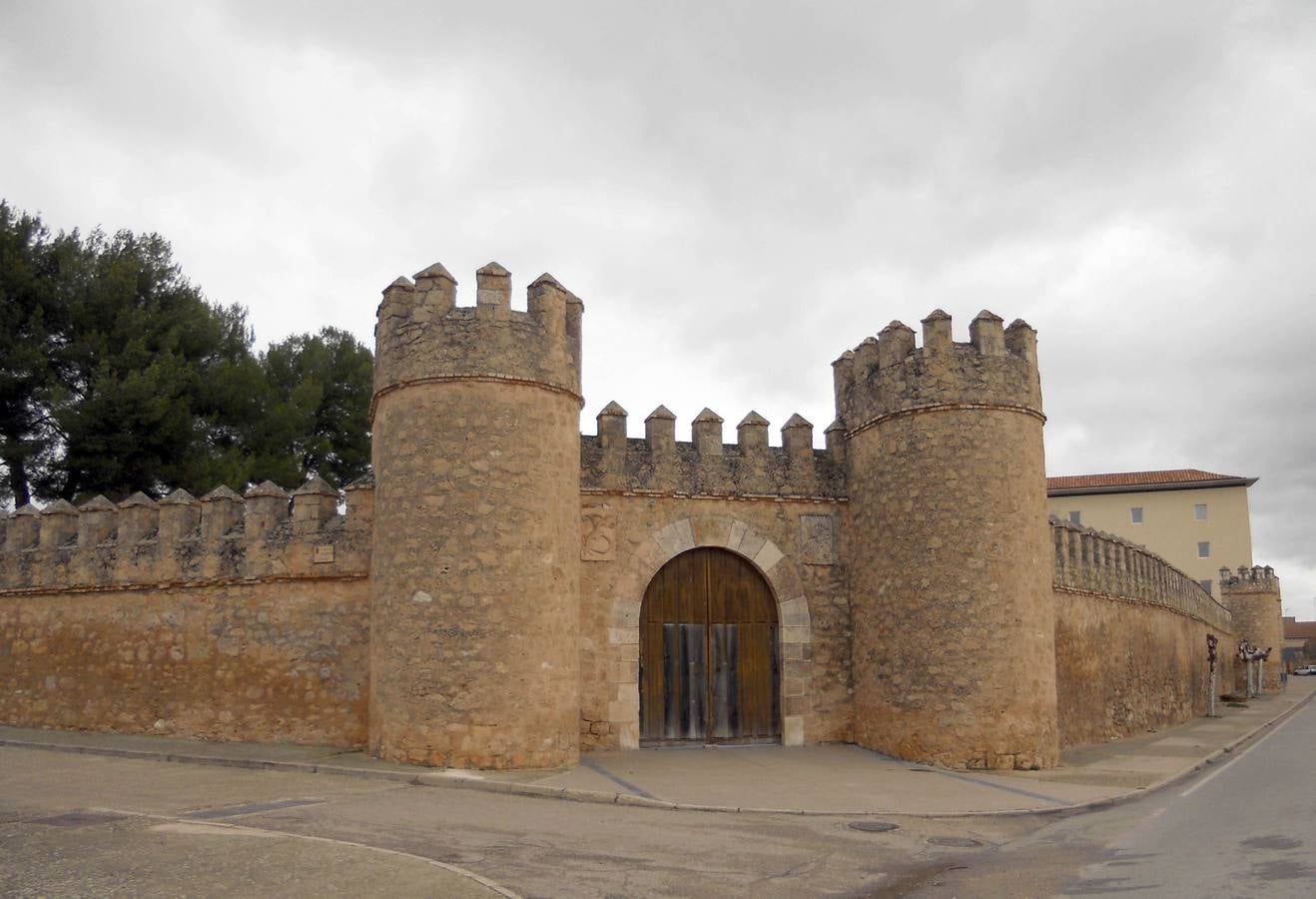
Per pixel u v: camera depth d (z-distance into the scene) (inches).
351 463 1494.8
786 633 838.5
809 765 728.3
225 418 1275.8
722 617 838.5
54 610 869.2
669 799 576.4
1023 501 776.3
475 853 423.2
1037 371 817.5
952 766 732.0
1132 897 362.6
